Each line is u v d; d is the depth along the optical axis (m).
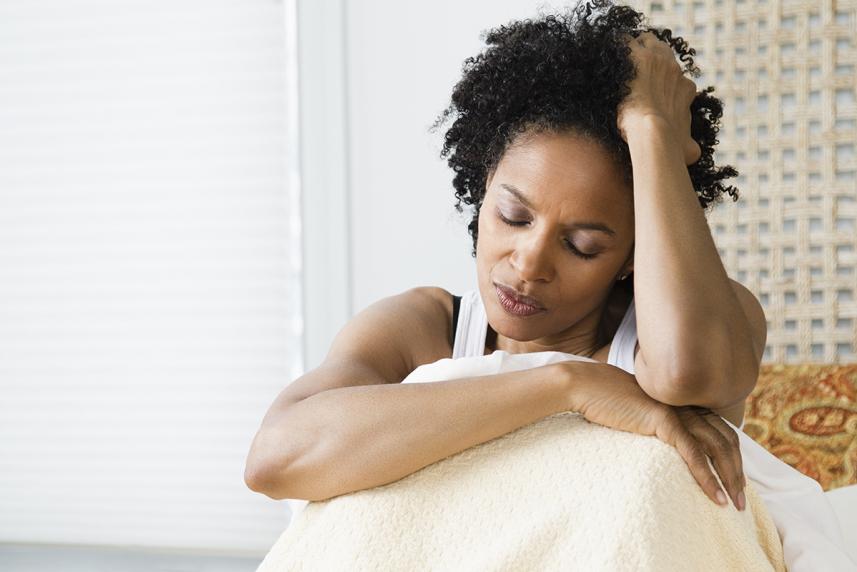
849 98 2.08
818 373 1.88
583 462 0.80
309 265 2.46
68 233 2.74
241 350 2.67
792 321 2.11
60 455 2.78
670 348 0.87
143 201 2.70
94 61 2.70
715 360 0.87
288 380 2.65
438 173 2.37
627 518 0.74
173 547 2.74
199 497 2.72
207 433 2.70
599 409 0.85
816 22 2.08
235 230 2.66
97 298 2.73
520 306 1.03
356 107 2.41
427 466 0.86
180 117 2.66
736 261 2.12
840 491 1.33
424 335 1.20
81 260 2.74
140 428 2.73
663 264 0.91
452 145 1.24
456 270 2.38
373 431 0.86
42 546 2.81
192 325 2.69
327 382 1.04
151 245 2.70
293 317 2.64
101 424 2.75
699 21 2.13
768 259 2.11
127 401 2.73
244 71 2.63
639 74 1.02
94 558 2.74
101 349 2.74
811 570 0.88
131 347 2.72
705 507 0.80
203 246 2.67
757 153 2.11
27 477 2.80
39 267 2.76
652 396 0.87
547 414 0.86
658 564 0.73
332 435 0.88
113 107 2.70
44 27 2.72
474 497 0.82
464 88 1.17
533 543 0.76
